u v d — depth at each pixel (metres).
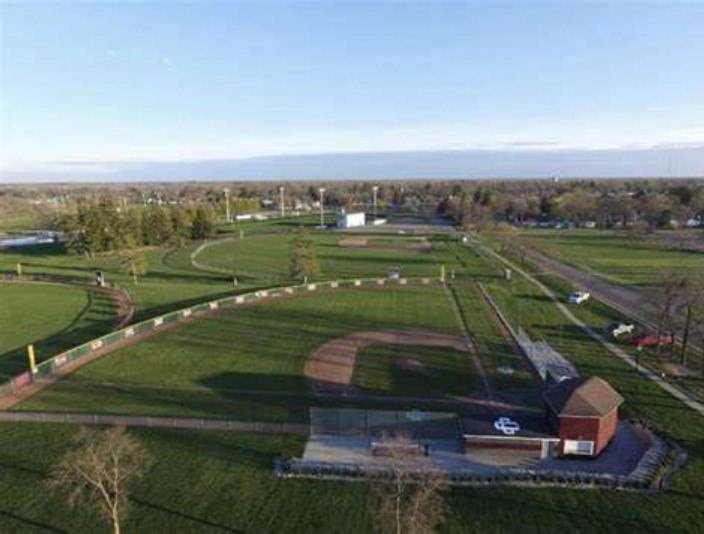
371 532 32.41
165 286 101.19
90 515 33.84
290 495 35.91
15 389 52.16
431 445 42.03
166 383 54.06
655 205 195.88
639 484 36.78
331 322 75.62
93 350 63.22
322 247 152.62
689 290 65.31
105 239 143.62
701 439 43.06
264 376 56.03
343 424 43.88
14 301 89.44
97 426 44.72
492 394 51.66
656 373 56.59
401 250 146.62
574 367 58.25
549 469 38.91
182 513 34.09
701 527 32.72
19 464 39.16
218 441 42.59
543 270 114.81
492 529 32.62
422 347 65.00
